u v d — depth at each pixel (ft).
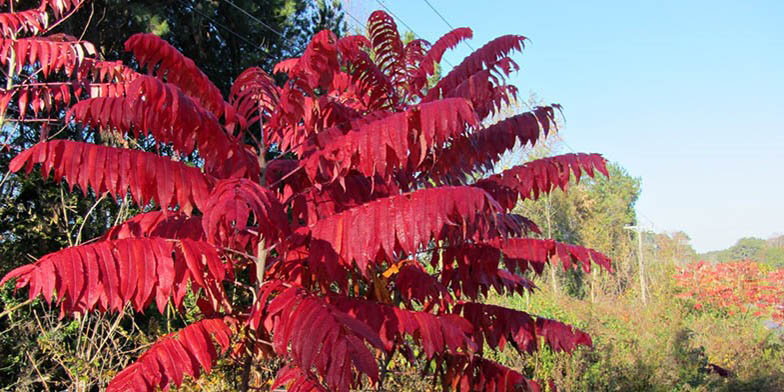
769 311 54.65
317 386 5.46
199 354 6.03
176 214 7.40
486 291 10.29
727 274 59.26
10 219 20.84
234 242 7.21
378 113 8.13
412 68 10.55
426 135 5.71
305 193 8.13
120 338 17.51
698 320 45.73
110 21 25.11
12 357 17.88
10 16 13.05
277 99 8.30
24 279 4.78
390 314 6.50
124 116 6.14
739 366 30.37
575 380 20.92
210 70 29.86
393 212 5.87
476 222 9.42
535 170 9.96
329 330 5.01
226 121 7.26
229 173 7.50
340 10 35.88
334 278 6.53
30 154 5.32
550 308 35.17
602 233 86.12
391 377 14.78
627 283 75.20
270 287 6.48
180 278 5.75
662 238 82.17
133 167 5.71
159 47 6.36
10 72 13.83
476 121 5.72
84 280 5.04
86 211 21.97
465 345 9.24
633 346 27.94
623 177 148.87
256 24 29.09
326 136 7.79
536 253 9.40
